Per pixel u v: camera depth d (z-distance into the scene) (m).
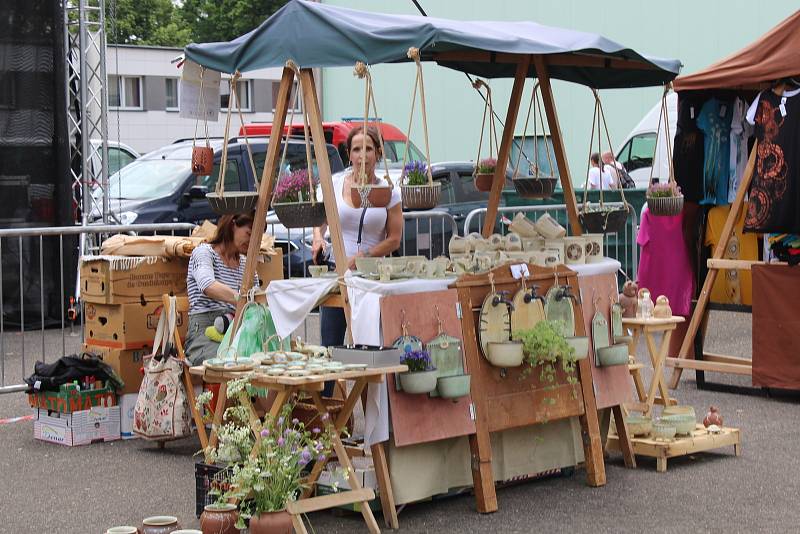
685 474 7.04
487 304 6.35
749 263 9.50
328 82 23.41
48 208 13.91
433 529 5.95
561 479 6.98
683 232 10.24
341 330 7.29
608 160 18.69
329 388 7.38
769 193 9.17
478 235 6.89
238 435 5.57
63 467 7.32
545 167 19.42
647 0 18.67
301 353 6.29
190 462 7.43
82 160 14.12
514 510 6.30
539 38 6.64
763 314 9.31
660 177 18.22
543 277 6.69
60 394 7.91
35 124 13.80
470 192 15.46
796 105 9.05
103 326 8.22
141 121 37.50
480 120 20.70
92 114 15.45
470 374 6.27
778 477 6.94
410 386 5.91
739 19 17.70
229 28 50.53
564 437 6.89
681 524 6.00
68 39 14.36
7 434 8.34
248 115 36.28
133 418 7.93
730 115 10.34
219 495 5.45
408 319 6.06
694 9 18.17
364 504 5.82
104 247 8.37
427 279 6.24
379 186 6.33
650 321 7.76
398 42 5.92
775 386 9.28
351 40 6.02
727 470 7.12
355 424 7.83
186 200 14.94
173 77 38.16
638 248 13.73
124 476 7.08
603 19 19.19
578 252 7.07
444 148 21.33
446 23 6.48
